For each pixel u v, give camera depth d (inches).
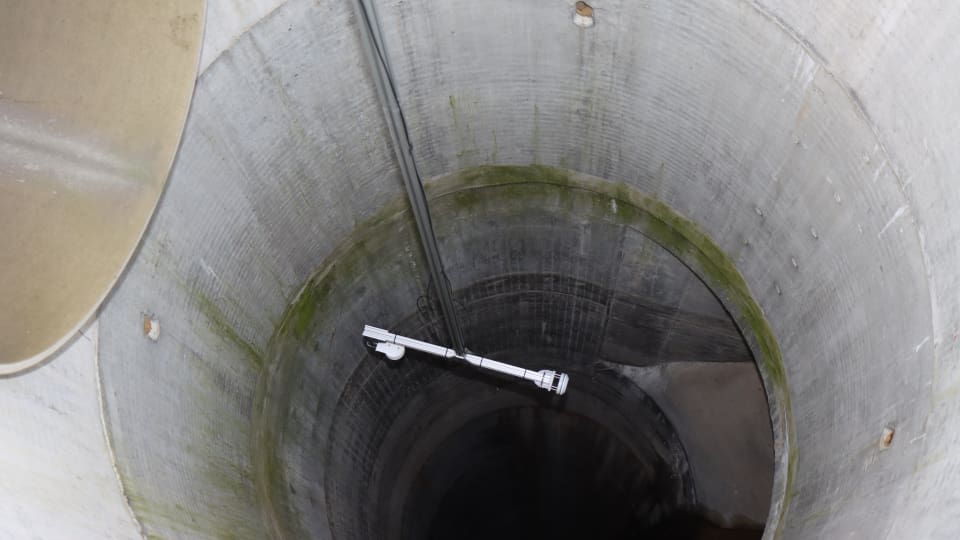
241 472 190.7
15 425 121.3
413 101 212.2
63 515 123.8
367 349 258.7
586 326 298.5
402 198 237.5
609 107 209.3
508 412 333.7
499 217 252.7
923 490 123.7
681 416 309.1
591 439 333.7
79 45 124.6
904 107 137.0
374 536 257.8
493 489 332.5
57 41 123.6
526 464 334.6
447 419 315.0
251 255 200.5
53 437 129.7
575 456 334.0
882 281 152.1
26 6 121.1
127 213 126.6
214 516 168.9
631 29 183.2
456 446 327.6
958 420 120.5
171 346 172.7
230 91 174.1
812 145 165.6
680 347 296.2
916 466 129.3
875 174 149.0
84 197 125.2
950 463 118.6
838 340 171.3
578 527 327.6
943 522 113.5
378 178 226.8
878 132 145.0
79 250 122.6
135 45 126.7
